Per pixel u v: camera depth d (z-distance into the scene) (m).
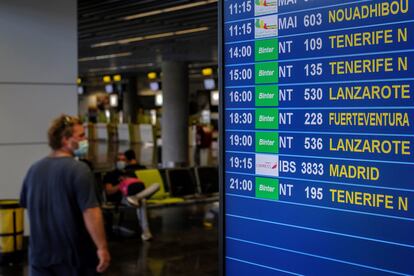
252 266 4.02
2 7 10.56
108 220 11.55
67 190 4.79
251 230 4.02
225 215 4.18
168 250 10.70
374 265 3.38
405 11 3.21
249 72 3.99
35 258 4.86
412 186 3.21
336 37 3.52
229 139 4.14
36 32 10.87
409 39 3.19
